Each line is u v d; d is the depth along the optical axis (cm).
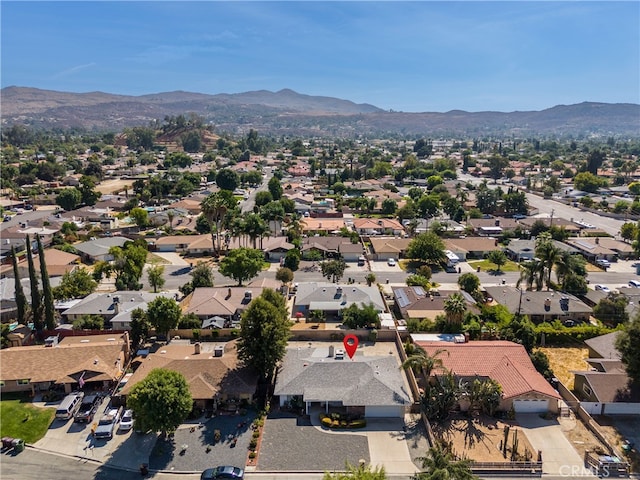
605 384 5856
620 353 6247
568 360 7088
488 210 17750
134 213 15288
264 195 17938
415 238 12162
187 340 7619
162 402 4941
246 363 6072
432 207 16912
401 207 18050
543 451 5050
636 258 12331
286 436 5266
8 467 4794
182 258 12188
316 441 5191
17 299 7525
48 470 4759
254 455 4928
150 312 7250
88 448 5081
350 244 12419
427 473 4028
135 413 5044
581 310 8281
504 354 6397
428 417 5547
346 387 5806
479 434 5316
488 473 4747
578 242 13112
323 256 12300
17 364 6191
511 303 8625
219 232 12850
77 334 7362
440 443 4894
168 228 14838
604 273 11219
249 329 5959
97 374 6094
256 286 9094
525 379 5834
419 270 10550
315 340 7662
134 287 9556
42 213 16800
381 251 12175
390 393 5681
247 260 9412
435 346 6556
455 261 11788
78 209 17288
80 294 8888
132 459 4916
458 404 5769
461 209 16575
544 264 9019
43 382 6012
